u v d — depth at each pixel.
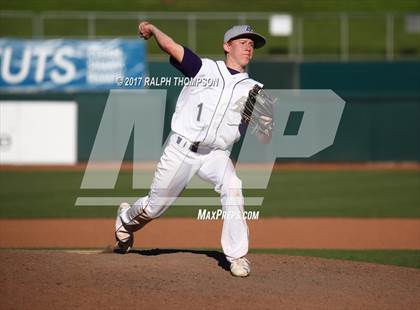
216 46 101.94
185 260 23.77
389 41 98.69
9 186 64.44
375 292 20.91
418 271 24.11
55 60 84.31
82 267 22.06
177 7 122.44
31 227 41.31
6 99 84.12
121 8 121.75
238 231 21.50
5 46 83.69
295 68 86.31
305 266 24.05
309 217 46.09
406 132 88.38
